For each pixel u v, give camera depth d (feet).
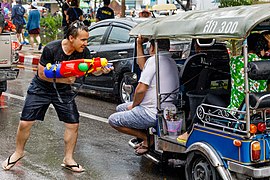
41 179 19.40
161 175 19.95
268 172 15.48
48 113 31.14
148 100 19.61
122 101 33.45
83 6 88.74
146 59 20.67
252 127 15.42
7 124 27.94
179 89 19.86
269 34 16.96
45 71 18.90
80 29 18.76
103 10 45.73
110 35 34.47
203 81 19.85
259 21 14.61
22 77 44.47
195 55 19.97
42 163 21.30
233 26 15.16
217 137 16.39
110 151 23.20
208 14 16.94
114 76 33.65
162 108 19.38
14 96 35.94
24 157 22.07
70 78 19.34
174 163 21.09
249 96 15.40
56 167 20.81
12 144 24.04
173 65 19.84
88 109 32.71
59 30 64.34
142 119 19.60
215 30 15.78
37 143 24.32
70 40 18.88
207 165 16.79
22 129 20.04
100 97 37.29
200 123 17.38
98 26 35.81
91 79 35.47
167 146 18.92
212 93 18.10
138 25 20.26
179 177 19.72
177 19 18.03
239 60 16.31
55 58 19.07
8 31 33.88
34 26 61.11
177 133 19.38
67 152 20.53
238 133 15.84
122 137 25.68
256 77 15.15
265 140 15.78
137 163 21.45
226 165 16.10
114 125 20.61
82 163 21.43
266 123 16.02
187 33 16.98
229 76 20.45
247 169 15.44
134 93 20.68
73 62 18.40
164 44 19.67
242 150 15.57
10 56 31.71
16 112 30.94
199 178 17.17
